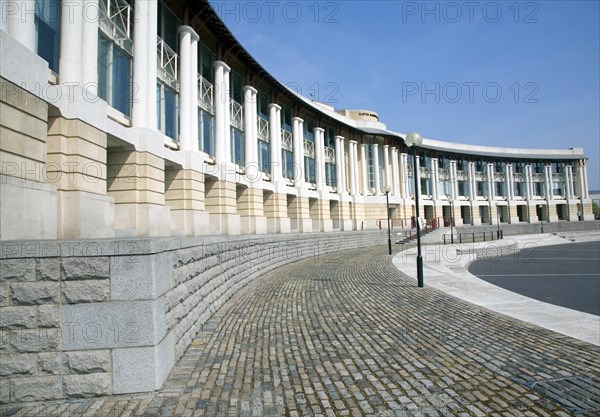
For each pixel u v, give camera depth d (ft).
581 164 232.12
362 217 151.53
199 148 73.61
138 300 15.65
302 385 16.22
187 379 16.84
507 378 16.65
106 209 40.88
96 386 15.24
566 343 21.21
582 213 230.27
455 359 19.04
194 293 23.24
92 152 39.22
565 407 14.03
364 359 19.21
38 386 14.99
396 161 167.53
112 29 48.52
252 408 14.20
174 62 65.72
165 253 17.52
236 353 20.13
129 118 52.34
